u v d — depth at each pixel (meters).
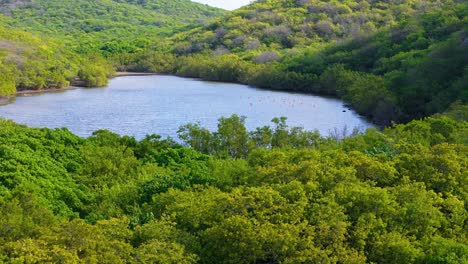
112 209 30.97
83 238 21.84
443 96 84.75
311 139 57.34
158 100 118.19
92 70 150.12
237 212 25.03
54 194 34.12
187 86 149.88
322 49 160.12
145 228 24.25
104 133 55.06
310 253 22.19
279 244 22.44
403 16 175.00
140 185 34.94
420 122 55.12
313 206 25.72
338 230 23.70
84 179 40.94
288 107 109.31
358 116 98.56
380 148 41.88
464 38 103.19
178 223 25.95
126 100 117.69
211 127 86.12
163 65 196.62
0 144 42.62
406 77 99.06
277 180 30.06
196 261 22.47
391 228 26.20
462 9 137.62
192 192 30.67
